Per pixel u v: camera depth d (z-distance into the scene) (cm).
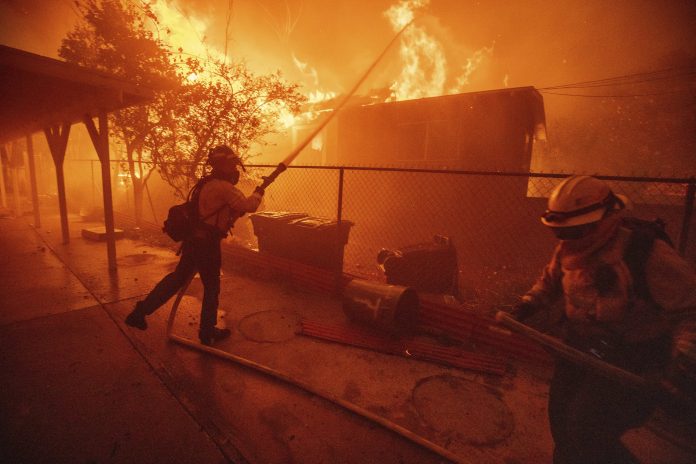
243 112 841
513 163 902
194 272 328
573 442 154
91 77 446
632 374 132
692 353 115
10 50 384
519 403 266
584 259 146
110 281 495
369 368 304
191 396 255
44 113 671
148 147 879
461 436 231
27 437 211
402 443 222
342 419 241
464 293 595
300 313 409
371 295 356
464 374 301
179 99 800
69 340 327
